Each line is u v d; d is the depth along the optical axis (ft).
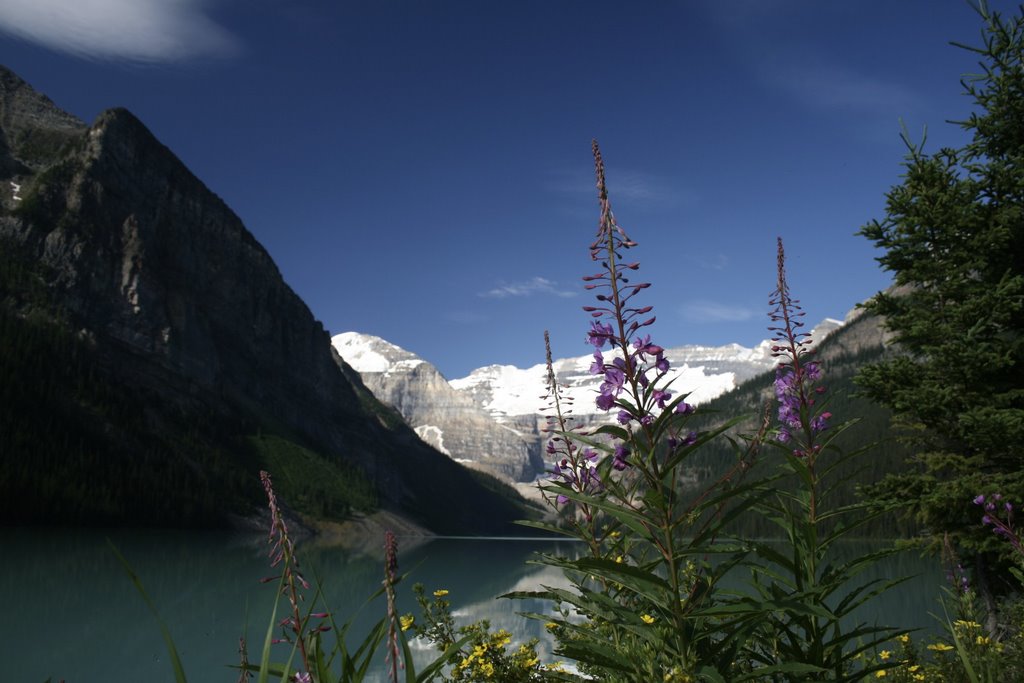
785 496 14.32
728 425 11.07
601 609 12.81
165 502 427.33
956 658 19.45
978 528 37.78
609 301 11.42
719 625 11.68
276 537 8.18
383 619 8.00
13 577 173.58
